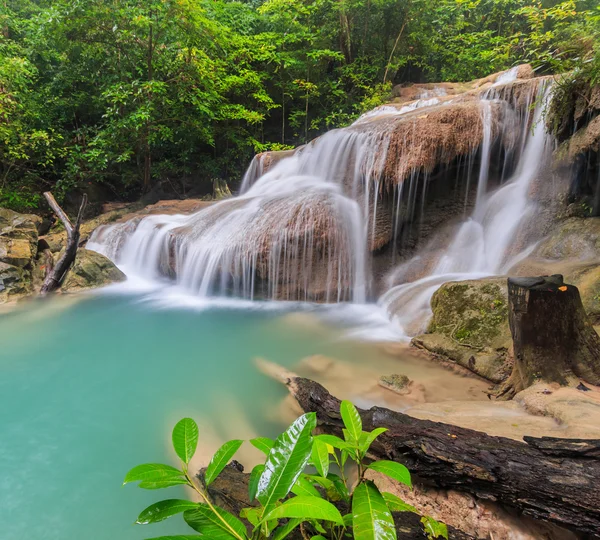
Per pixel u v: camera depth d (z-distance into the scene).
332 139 8.55
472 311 4.43
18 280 7.03
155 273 8.24
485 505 1.98
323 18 15.06
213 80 12.87
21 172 11.61
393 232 7.05
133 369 4.30
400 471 1.12
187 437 1.08
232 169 15.11
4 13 12.12
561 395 2.80
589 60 5.09
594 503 1.69
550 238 5.55
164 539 0.83
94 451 2.89
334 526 1.43
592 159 5.19
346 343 4.94
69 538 2.16
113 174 12.84
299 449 0.92
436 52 14.86
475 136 6.53
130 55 11.44
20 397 3.69
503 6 12.83
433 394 3.59
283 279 6.84
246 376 4.12
